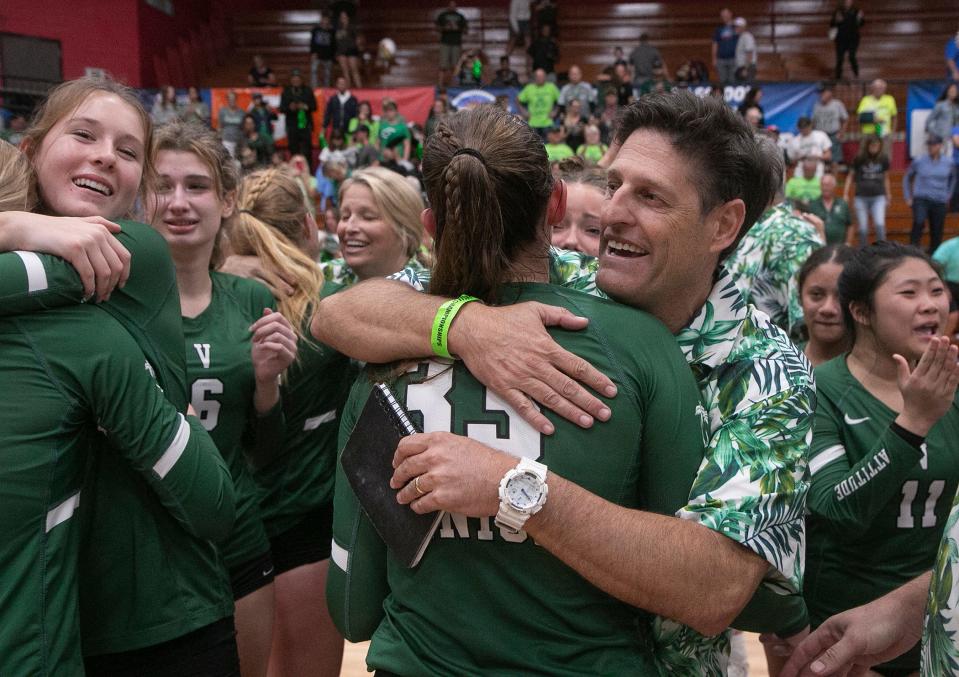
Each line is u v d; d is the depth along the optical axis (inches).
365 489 47.4
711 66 750.5
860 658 57.4
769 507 43.8
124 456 56.5
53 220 53.9
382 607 50.8
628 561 41.9
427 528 44.4
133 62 626.5
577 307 47.3
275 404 84.3
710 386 49.0
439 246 48.9
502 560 44.1
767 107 544.1
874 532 72.7
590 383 44.2
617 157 48.4
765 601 47.4
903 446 65.0
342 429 52.2
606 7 792.3
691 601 42.6
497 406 45.2
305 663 94.7
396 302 49.6
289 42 788.0
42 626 50.8
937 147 459.8
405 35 797.9
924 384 63.6
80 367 52.9
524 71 749.3
